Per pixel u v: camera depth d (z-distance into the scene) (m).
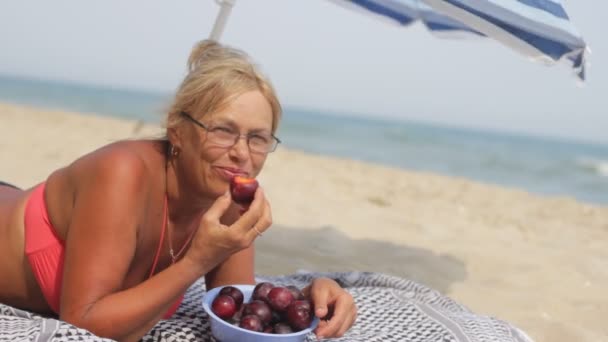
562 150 53.44
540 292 4.66
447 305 3.51
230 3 3.27
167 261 2.46
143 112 45.53
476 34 3.87
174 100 2.16
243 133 2.07
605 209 9.87
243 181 2.02
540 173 26.81
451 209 8.36
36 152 9.02
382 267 4.94
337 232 5.87
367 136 43.25
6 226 2.43
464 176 23.20
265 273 4.40
